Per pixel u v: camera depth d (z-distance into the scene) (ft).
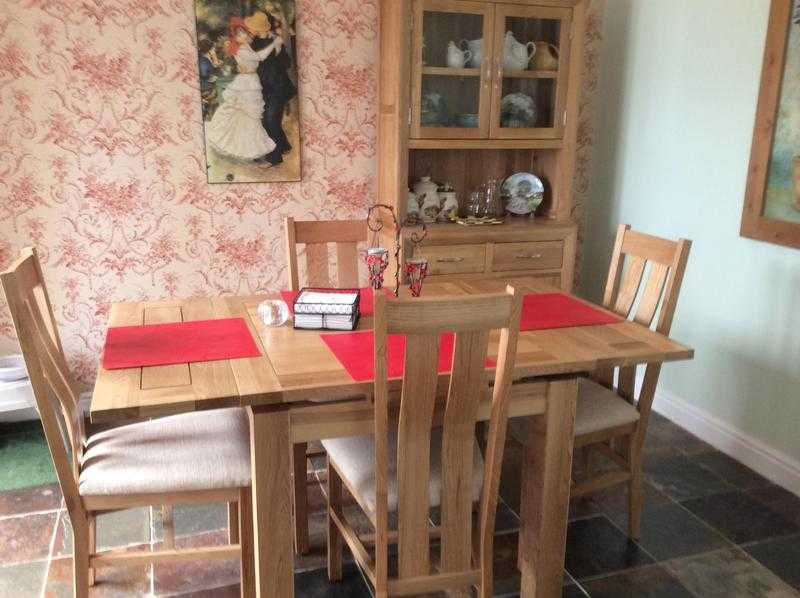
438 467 5.81
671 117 10.01
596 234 11.95
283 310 6.62
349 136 10.58
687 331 10.02
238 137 10.03
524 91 10.28
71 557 6.99
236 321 6.66
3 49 8.85
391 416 5.91
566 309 7.14
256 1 9.66
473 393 5.12
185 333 6.30
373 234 10.78
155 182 9.84
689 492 8.39
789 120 8.04
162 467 5.69
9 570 6.77
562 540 6.37
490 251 10.19
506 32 9.93
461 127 9.92
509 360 4.99
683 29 9.66
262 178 10.29
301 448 6.88
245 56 9.78
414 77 9.46
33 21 8.88
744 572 6.97
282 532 5.45
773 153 8.28
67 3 8.95
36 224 9.48
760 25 8.45
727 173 9.09
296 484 6.95
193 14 9.46
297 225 8.27
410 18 9.25
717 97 9.16
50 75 9.09
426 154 10.96
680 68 9.77
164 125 9.70
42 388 5.18
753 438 9.00
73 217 9.61
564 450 6.10
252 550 5.89
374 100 10.56
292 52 9.99
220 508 7.93
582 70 10.46
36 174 9.33
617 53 11.05
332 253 11.07
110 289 10.02
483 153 11.26
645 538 7.48
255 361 5.62
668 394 10.47
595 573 6.93
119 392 5.02
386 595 5.35
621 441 7.64
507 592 6.68
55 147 9.32
